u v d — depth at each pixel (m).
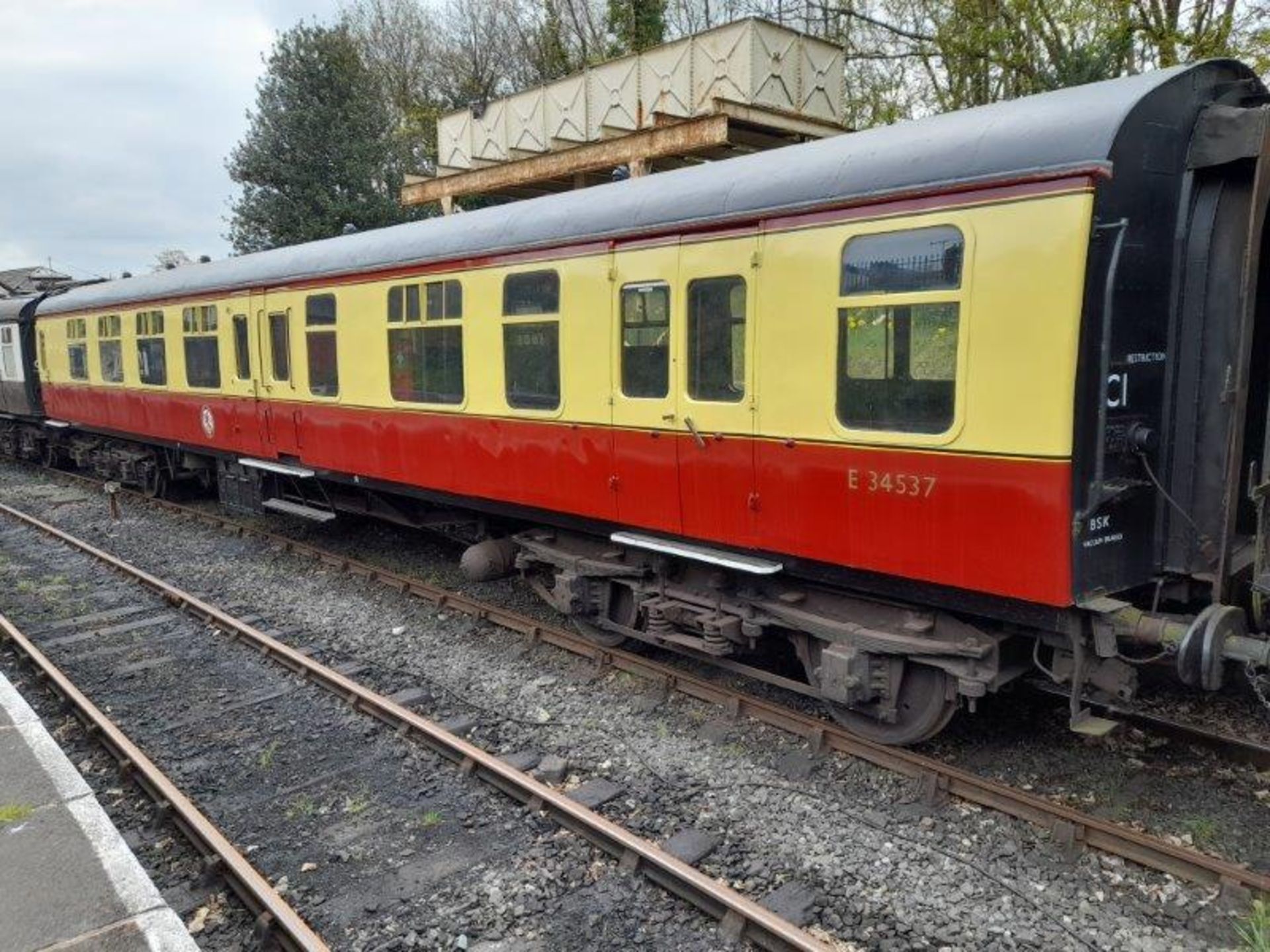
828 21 17.31
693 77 10.67
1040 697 5.87
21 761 4.93
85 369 14.79
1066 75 12.27
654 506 5.92
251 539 11.14
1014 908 3.92
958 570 4.39
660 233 5.59
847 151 4.80
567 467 6.52
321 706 6.21
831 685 5.08
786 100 10.54
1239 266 4.30
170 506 13.20
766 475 5.20
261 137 24.70
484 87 30.89
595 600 6.82
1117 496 4.23
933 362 4.38
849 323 4.70
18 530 12.11
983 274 4.13
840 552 4.89
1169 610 5.04
